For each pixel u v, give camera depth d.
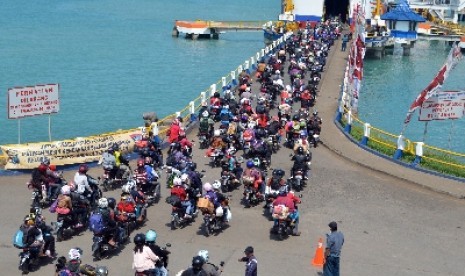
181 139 32.47
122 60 89.75
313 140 35.50
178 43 107.06
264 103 40.56
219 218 23.39
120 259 21.28
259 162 29.97
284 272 20.42
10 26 125.88
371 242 22.97
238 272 20.41
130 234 23.19
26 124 55.44
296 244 22.69
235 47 104.06
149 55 94.81
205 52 98.44
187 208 23.86
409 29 100.38
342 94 46.56
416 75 83.88
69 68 82.75
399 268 20.98
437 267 21.17
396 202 27.22
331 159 33.47
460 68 89.56
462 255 22.16
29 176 29.36
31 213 20.83
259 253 21.84
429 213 26.06
